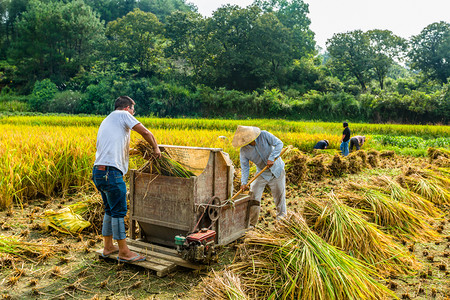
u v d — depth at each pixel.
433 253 4.34
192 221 3.88
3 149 7.10
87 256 4.04
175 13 57.94
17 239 4.30
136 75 58.62
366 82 61.88
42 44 56.31
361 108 44.03
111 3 82.38
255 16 56.09
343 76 64.94
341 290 3.04
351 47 60.03
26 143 7.86
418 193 6.99
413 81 67.38
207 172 4.09
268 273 3.26
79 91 53.06
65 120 23.95
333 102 44.06
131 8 83.94
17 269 3.57
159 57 60.94
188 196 3.89
